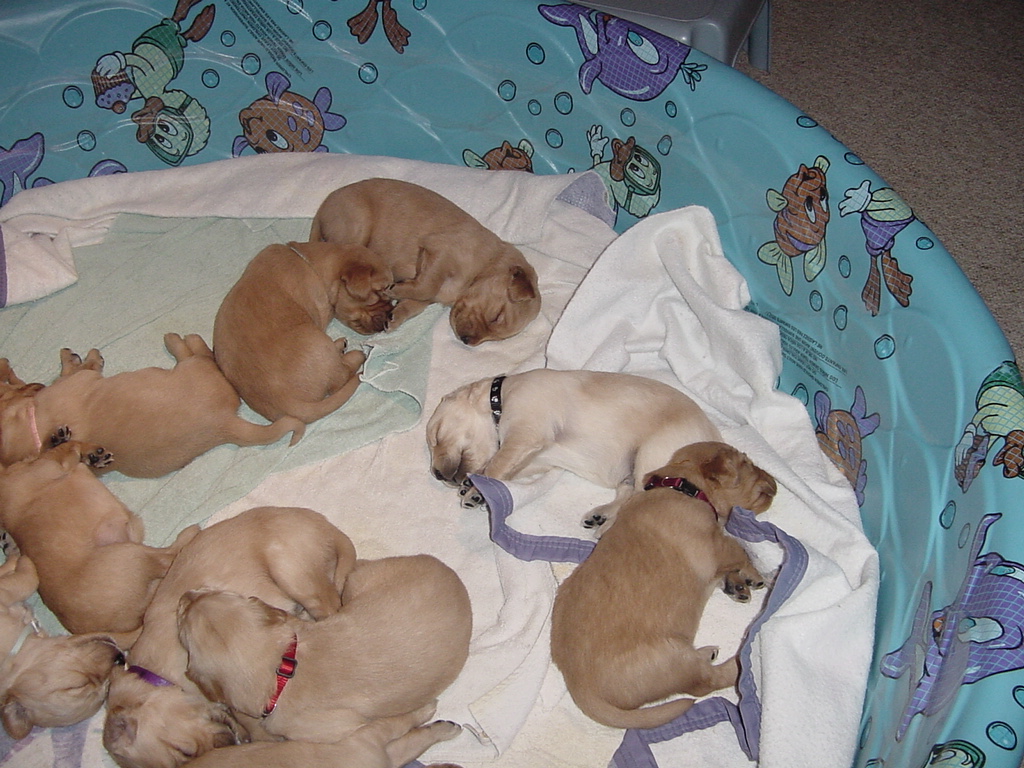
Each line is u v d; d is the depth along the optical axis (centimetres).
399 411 104
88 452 92
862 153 135
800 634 81
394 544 96
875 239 88
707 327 101
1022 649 64
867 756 78
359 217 107
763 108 97
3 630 83
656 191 110
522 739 85
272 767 74
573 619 79
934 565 79
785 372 104
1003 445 74
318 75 120
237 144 124
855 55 149
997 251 123
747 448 95
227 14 116
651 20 112
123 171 123
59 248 114
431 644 78
